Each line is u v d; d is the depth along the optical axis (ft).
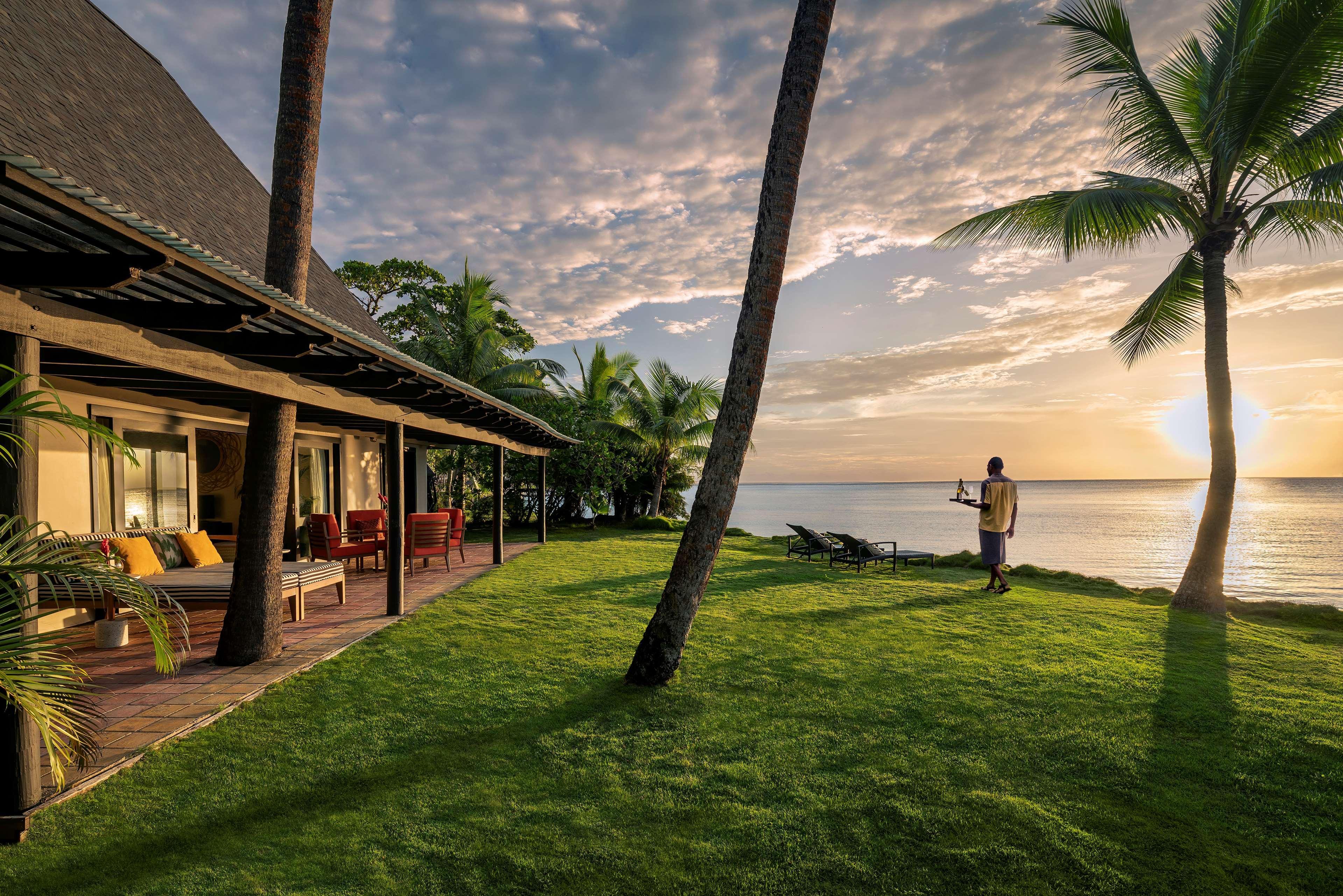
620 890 8.89
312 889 8.73
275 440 18.48
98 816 10.16
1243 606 29.04
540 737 13.55
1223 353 28.37
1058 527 147.74
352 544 35.70
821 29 16.37
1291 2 23.15
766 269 16.52
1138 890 8.82
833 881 9.11
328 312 37.42
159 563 23.00
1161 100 28.48
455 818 10.55
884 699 15.65
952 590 30.68
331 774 11.85
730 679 17.01
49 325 9.68
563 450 65.41
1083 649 19.97
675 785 11.66
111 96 29.55
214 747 12.66
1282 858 9.52
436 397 22.76
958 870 9.28
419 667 17.70
